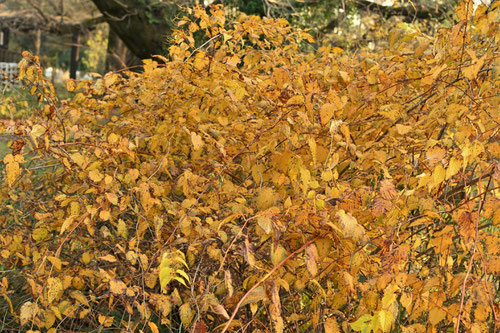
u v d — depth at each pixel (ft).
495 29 5.69
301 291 5.66
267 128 5.96
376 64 6.80
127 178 6.05
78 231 6.32
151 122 7.26
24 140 5.63
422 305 4.82
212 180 5.83
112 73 7.39
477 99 5.54
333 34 23.73
